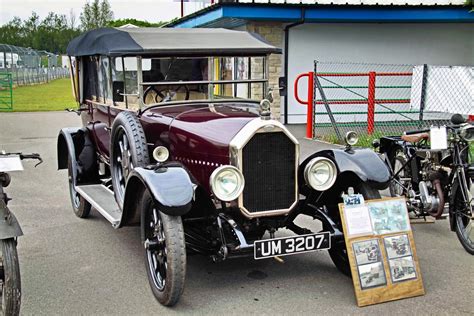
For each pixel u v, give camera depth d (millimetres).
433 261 5105
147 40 5312
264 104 4375
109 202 5547
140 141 4855
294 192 4461
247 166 4281
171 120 4965
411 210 5762
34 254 5398
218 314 4090
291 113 14234
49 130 14727
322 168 4539
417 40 14586
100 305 4254
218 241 4336
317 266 5047
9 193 7938
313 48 14078
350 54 14297
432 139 5348
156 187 4027
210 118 4824
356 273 4234
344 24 14125
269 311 4137
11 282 3457
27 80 38094
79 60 7043
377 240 4344
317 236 4316
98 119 6477
